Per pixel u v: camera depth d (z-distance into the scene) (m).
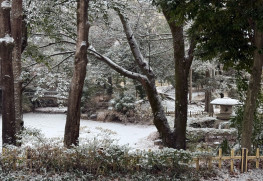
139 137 15.53
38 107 29.36
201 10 5.88
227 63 7.17
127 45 17.66
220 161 5.78
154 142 12.93
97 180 4.91
